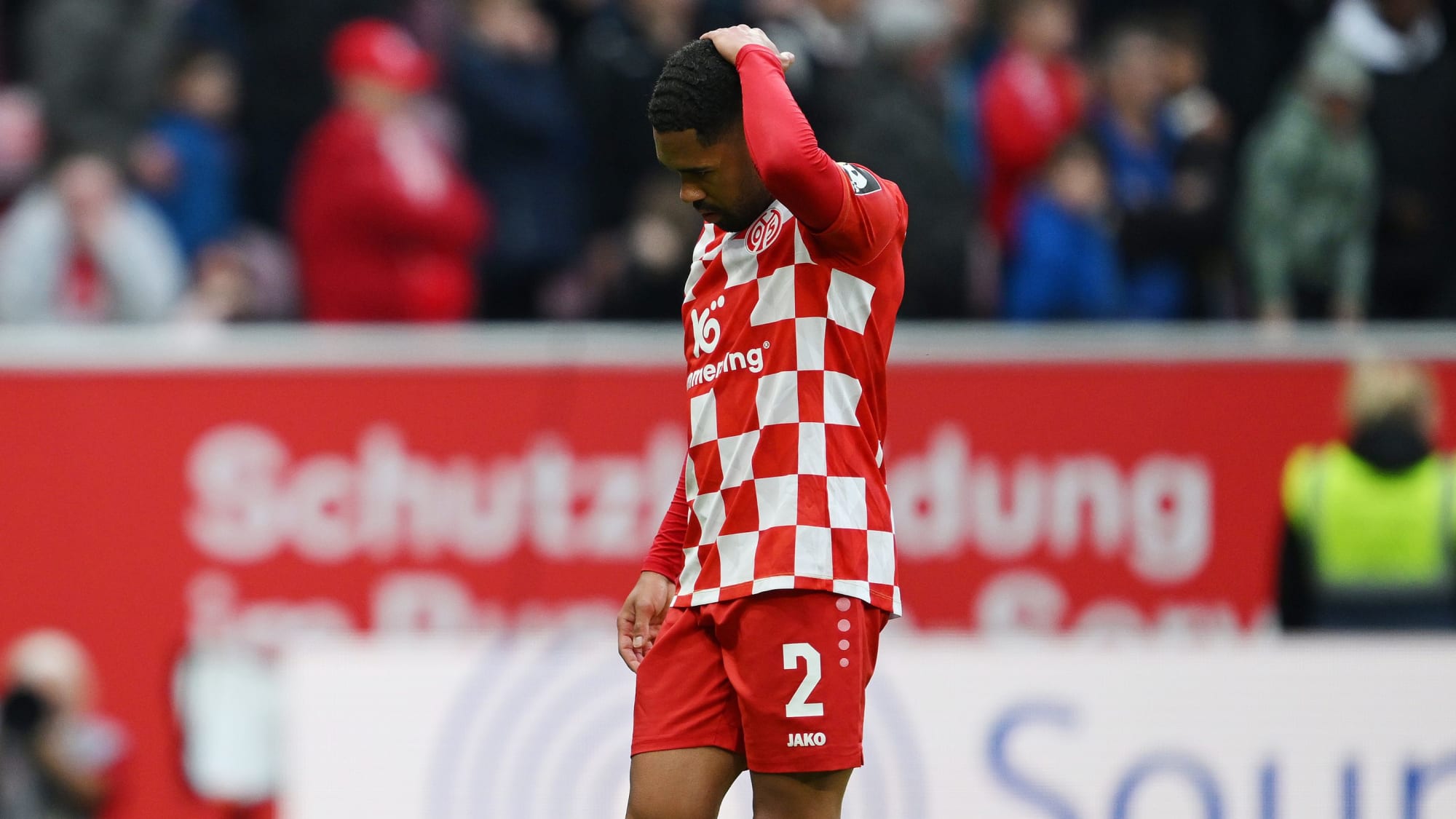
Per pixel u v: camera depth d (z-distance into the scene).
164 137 26.52
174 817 21.33
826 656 11.53
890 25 25.91
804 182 11.03
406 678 20.34
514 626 22.08
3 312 24.86
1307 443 23.02
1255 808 20.55
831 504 11.56
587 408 22.38
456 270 26.48
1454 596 22.92
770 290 11.63
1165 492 22.84
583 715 20.39
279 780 21.41
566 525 22.25
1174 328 25.80
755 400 11.64
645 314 26.19
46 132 25.92
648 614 12.66
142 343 21.80
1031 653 20.52
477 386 22.25
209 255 25.94
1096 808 20.42
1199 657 20.61
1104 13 32.88
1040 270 26.17
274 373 21.92
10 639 21.25
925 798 20.27
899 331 22.88
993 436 22.69
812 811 11.70
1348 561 22.88
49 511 21.44
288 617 21.73
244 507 21.78
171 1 26.88
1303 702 20.67
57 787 21.16
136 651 21.47
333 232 25.72
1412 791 20.67
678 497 12.82
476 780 20.27
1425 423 23.06
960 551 22.59
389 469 22.03
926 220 25.86
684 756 11.88
